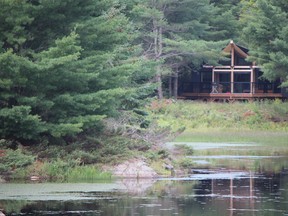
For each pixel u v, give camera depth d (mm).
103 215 58969
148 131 94438
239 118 182125
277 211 61406
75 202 65250
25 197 67688
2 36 81750
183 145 113688
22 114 78750
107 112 88000
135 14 109500
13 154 78875
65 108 83938
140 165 85000
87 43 86312
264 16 181625
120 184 77375
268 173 89375
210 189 74562
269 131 175125
